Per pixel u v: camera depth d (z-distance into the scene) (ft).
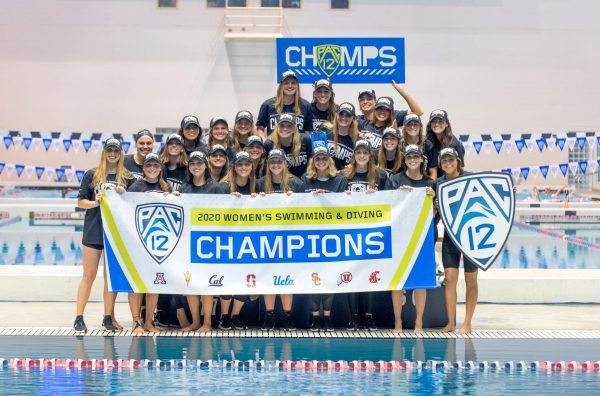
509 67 87.66
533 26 87.40
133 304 23.49
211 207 23.56
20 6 86.69
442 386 16.46
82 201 23.44
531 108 87.92
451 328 23.75
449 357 19.62
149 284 23.20
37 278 29.91
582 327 24.68
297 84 26.73
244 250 23.58
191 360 18.81
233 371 17.94
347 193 23.59
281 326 24.16
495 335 23.13
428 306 24.56
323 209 23.63
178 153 24.02
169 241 23.41
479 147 61.57
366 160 23.71
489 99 87.71
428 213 23.50
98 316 26.37
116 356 19.47
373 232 23.58
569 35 87.45
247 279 23.53
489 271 32.73
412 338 22.57
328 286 23.56
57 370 17.95
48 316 26.27
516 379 17.22
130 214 23.32
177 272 23.34
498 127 87.86
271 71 87.76
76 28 86.89
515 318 26.45
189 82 87.51
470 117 87.81
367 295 24.22
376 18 87.40
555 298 29.99
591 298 30.01
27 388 16.06
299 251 23.66
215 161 23.80
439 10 87.35
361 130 26.86
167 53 87.35
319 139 25.03
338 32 87.45
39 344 21.15
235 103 87.81
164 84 87.40
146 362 18.69
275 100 27.17
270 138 25.45
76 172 72.84
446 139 24.79
